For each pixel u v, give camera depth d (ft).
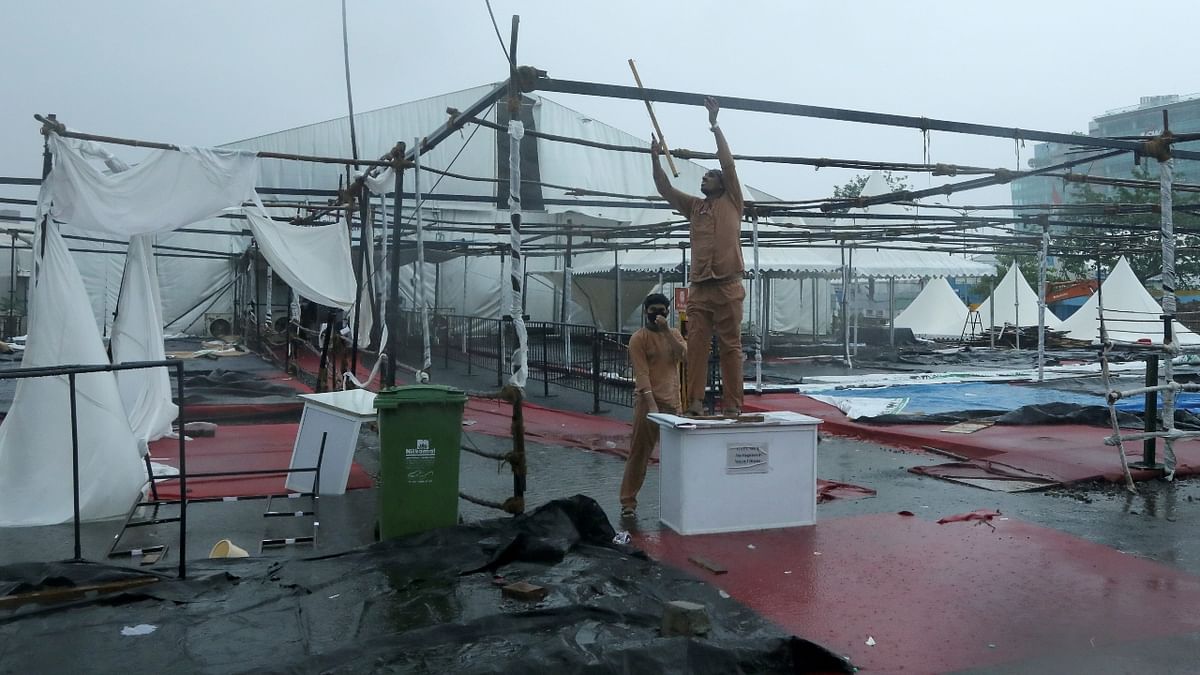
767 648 13.76
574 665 12.91
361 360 69.00
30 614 15.64
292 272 38.75
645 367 24.47
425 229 69.82
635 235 64.90
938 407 46.98
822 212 49.73
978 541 21.75
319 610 15.93
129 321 33.06
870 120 27.27
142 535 21.80
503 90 23.94
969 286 167.22
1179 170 210.38
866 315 156.56
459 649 13.80
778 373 69.41
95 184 26.17
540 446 36.91
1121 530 23.02
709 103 23.93
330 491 26.63
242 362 75.97
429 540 19.44
